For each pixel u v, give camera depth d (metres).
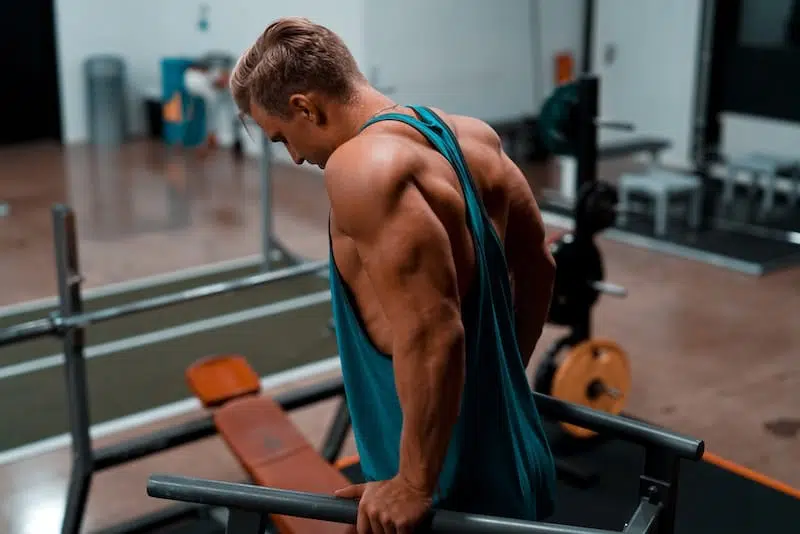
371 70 7.85
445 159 1.45
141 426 4.04
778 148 7.78
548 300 1.78
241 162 8.99
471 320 1.49
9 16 9.38
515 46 8.70
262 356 4.77
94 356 4.73
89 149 9.49
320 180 8.34
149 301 2.94
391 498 1.41
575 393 3.64
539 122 3.90
